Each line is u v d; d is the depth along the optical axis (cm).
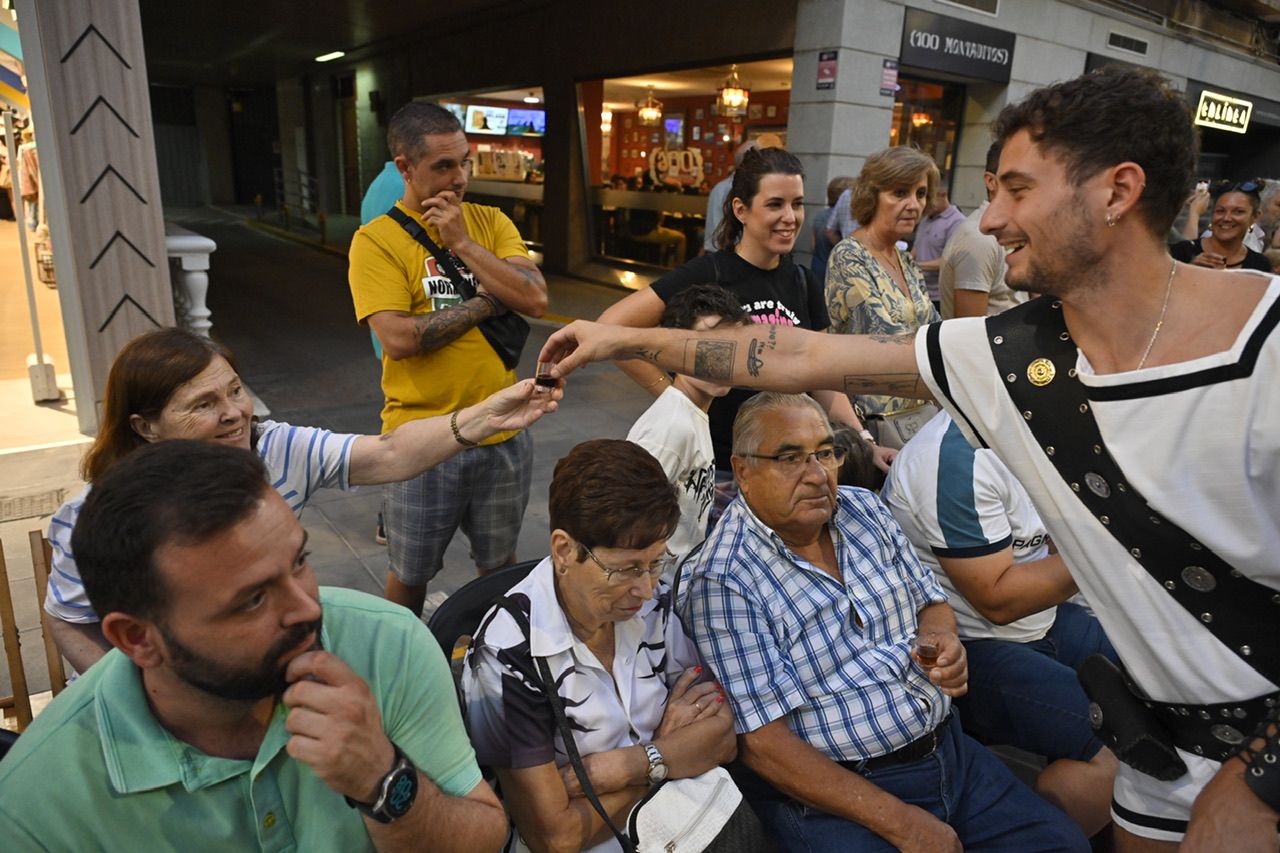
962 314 357
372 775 99
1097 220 103
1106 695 130
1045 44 899
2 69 609
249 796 109
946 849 175
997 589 205
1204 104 1153
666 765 162
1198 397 101
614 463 151
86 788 103
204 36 1598
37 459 442
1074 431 114
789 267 297
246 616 92
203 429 159
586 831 154
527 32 1266
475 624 179
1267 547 103
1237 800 102
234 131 2867
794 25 814
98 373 462
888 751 187
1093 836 212
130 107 434
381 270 252
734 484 270
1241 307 100
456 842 116
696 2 936
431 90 1570
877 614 196
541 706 154
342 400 613
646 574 154
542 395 184
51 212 445
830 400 302
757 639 183
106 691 104
